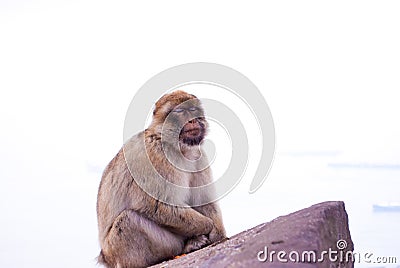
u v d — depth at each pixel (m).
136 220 7.49
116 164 7.86
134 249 7.48
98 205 8.03
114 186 7.73
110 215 7.72
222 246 5.99
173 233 7.67
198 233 7.55
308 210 6.02
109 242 7.57
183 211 7.47
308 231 5.26
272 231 5.54
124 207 7.64
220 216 7.79
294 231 5.29
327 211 5.98
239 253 5.21
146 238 7.50
